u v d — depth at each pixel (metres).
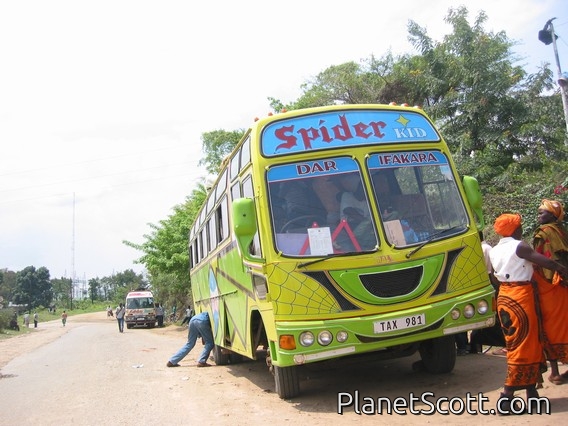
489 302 6.86
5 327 46.19
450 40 18.41
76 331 42.25
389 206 7.01
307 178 7.11
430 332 6.57
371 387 7.69
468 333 9.35
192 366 13.20
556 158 16.70
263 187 7.02
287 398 7.54
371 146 7.30
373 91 23.92
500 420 5.39
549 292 5.69
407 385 7.52
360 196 7.04
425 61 19.23
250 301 8.11
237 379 10.34
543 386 6.32
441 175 7.43
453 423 5.54
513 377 5.45
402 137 7.49
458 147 17.34
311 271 6.58
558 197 11.30
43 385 11.11
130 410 7.80
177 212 35.41
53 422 7.41
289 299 6.56
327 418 6.31
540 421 5.18
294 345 6.41
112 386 10.12
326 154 7.21
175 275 36.28
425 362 8.17
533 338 5.42
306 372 9.13
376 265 6.62
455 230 7.06
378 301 6.52
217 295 11.67
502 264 5.56
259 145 7.25
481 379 7.29
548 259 5.36
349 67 27.22
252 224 6.89
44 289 118.44
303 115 7.48
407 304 6.59
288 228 6.83
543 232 5.98
